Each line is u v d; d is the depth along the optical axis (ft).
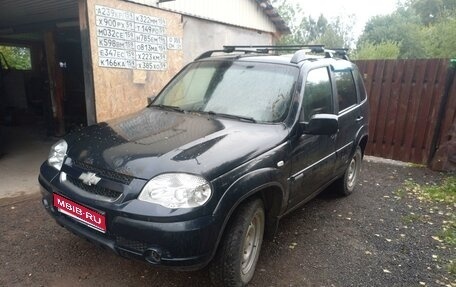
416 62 22.77
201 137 9.16
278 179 9.66
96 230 8.18
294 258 11.29
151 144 8.81
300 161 10.91
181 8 23.45
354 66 16.93
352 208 15.71
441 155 22.16
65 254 10.64
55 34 27.50
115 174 8.10
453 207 16.22
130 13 19.58
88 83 18.24
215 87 12.05
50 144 25.14
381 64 23.95
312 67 12.48
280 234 12.84
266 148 9.39
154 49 21.53
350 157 15.67
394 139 24.35
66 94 32.22
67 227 8.88
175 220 7.41
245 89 11.58
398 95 23.75
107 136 9.66
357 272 10.75
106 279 9.64
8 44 39.75
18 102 38.68
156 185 7.68
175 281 9.70
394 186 19.02
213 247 7.94
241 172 8.48
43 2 22.04
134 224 7.52
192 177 7.69
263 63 12.28
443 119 22.36
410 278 10.57
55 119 27.76
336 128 10.26
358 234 13.21
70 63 33.04
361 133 16.35
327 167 13.20
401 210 15.69
